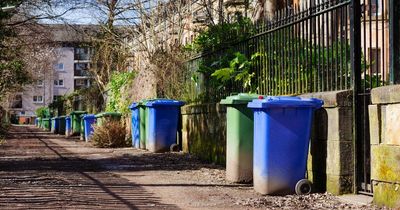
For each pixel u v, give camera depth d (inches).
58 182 372.8
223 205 283.7
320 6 327.9
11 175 414.6
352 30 296.5
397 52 264.1
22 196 308.7
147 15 938.7
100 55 1195.3
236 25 521.0
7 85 1079.6
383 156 261.1
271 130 305.4
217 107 485.7
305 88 349.1
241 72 446.0
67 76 3806.6
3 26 709.9
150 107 641.0
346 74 303.1
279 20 385.4
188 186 351.9
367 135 290.0
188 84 650.2
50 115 2368.4
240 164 356.2
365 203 270.7
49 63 1477.6
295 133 305.9
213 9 815.7
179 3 901.8
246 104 353.4
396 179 252.7
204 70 546.6
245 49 455.2
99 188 344.8
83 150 722.8
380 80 299.1
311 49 340.5
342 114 293.9
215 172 424.5
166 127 633.0
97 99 1277.1
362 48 310.0
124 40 1066.7
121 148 753.0
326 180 304.8
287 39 374.6
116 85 999.0
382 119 264.1
